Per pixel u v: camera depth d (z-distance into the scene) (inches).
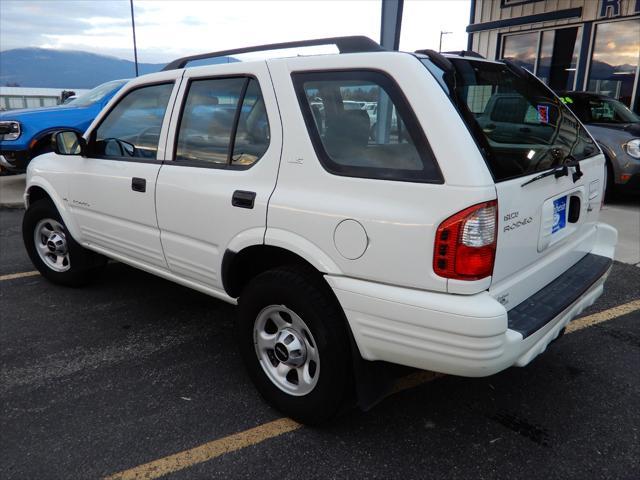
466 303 76.5
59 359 127.1
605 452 93.2
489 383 116.2
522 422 102.2
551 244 98.5
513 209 82.4
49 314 153.6
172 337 139.3
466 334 76.2
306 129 92.8
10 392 112.8
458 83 86.0
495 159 81.4
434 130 78.8
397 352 83.9
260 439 97.3
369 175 84.5
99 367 123.5
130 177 128.0
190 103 116.8
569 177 100.9
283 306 96.6
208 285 116.7
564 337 137.0
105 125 140.6
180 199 114.4
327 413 95.0
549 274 100.3
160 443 96.3
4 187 359.9
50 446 95.5
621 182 270.1
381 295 82.4
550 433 98.7
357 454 93.1
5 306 159.3
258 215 97.7
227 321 149.7
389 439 97.2
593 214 117.2
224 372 121.5
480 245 76.2
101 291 171.9
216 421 102.8
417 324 80.0
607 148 273.1
